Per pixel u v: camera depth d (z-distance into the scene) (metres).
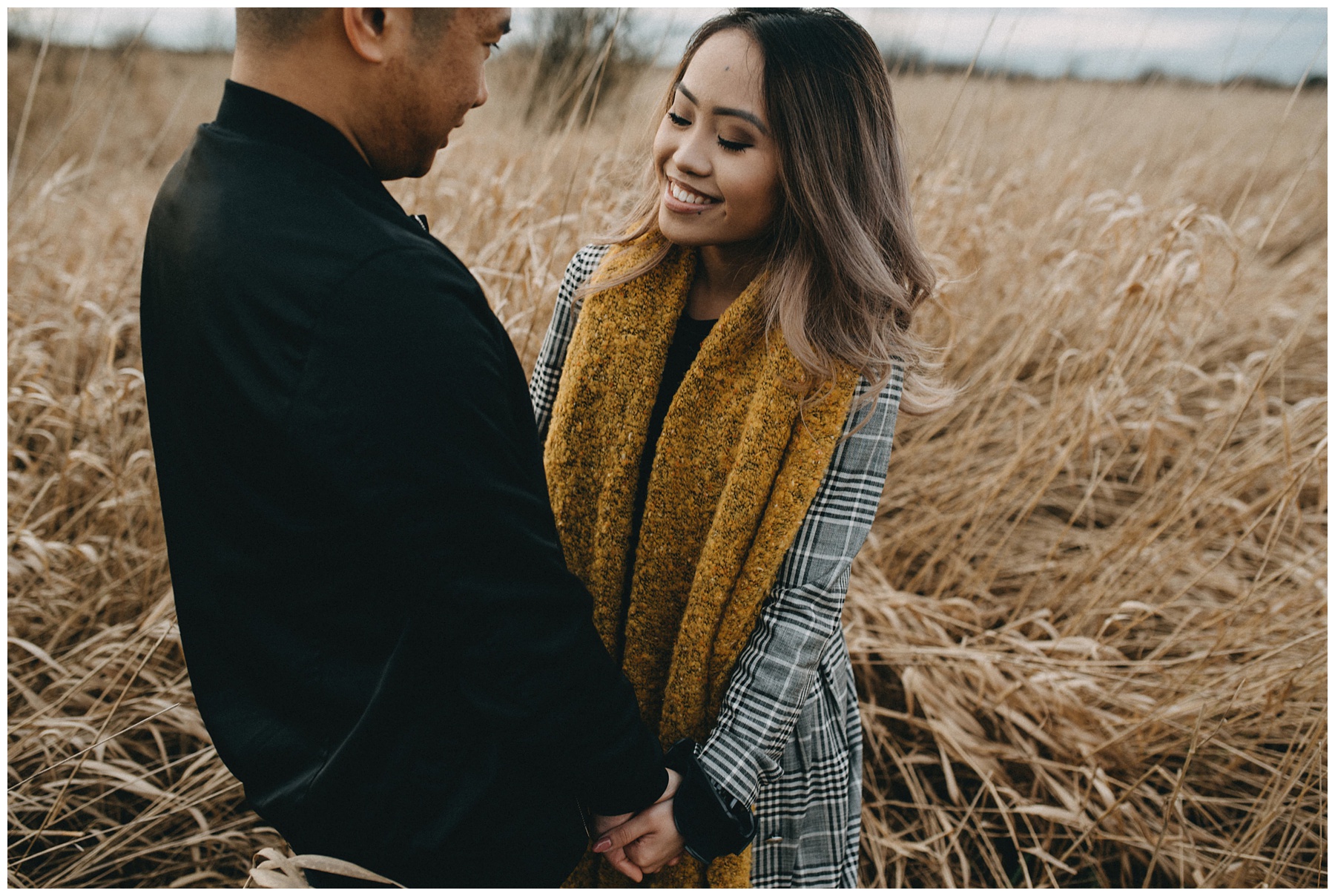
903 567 2.05
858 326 0.84
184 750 1.59
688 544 0.94
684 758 0.88
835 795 1.05
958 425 2.47
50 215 2.50
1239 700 1.57
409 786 0.66
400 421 0.56
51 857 1.37
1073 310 2.55
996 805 1.65
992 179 2.92
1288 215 3.86
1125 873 1.49
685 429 0.91
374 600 0.64
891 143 0.85
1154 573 1.96
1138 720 1.61
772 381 0.86
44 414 1.90
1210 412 2.44
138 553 1.71
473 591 0.59
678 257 0.93
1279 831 1.58
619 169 1.98
